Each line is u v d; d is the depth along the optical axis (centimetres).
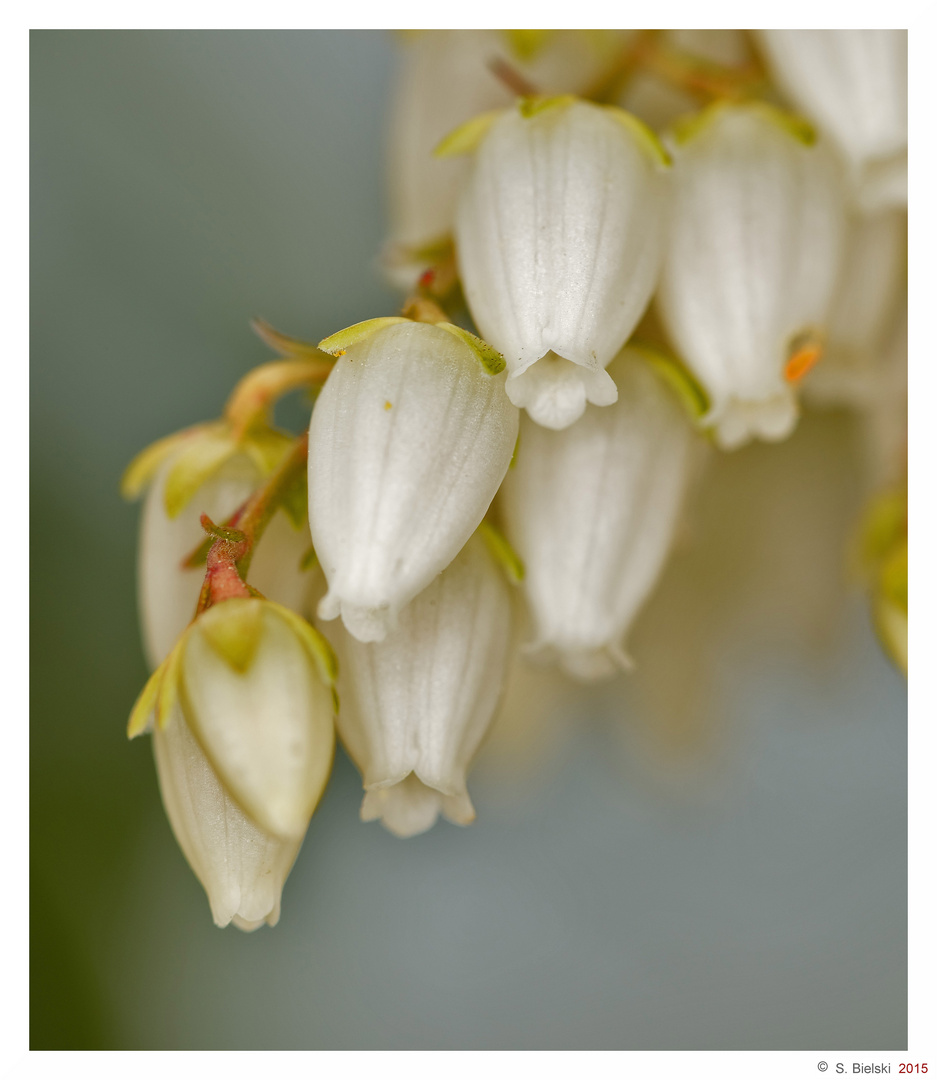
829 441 8
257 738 6
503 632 6
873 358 8
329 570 6
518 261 6
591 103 7
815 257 7
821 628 9
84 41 10
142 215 10
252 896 6
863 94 7
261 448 7
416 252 8
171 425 10
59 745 9
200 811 6
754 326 7
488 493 6
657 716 9
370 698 6
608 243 6
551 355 6
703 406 7
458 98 8
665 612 9
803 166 7
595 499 7
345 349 6
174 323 10
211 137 10
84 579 10
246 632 6
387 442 6
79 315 10
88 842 9
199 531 7
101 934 9
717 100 7
